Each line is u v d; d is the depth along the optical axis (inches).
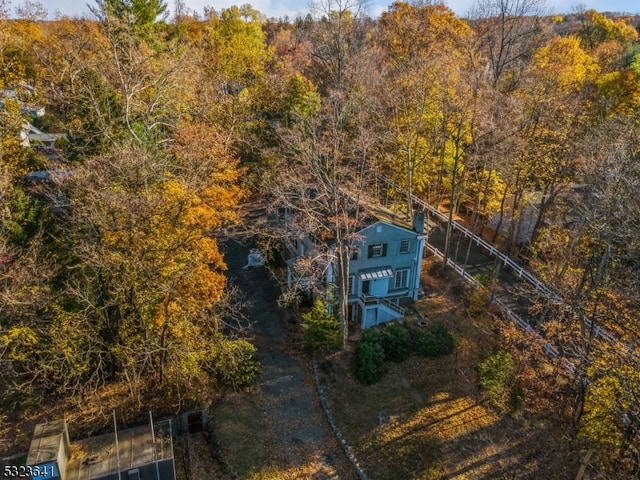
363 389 1115.3
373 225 1237.1
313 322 1165.7
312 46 2677.2
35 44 1913.1
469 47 2032.5
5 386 1034.7
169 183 1080.8
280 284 1449.3
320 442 1002.1
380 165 1616.6
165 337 1031.6
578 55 2293.3
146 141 1304.1
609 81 2014.0
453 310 1349.7
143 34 1692.9
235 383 1101.1
